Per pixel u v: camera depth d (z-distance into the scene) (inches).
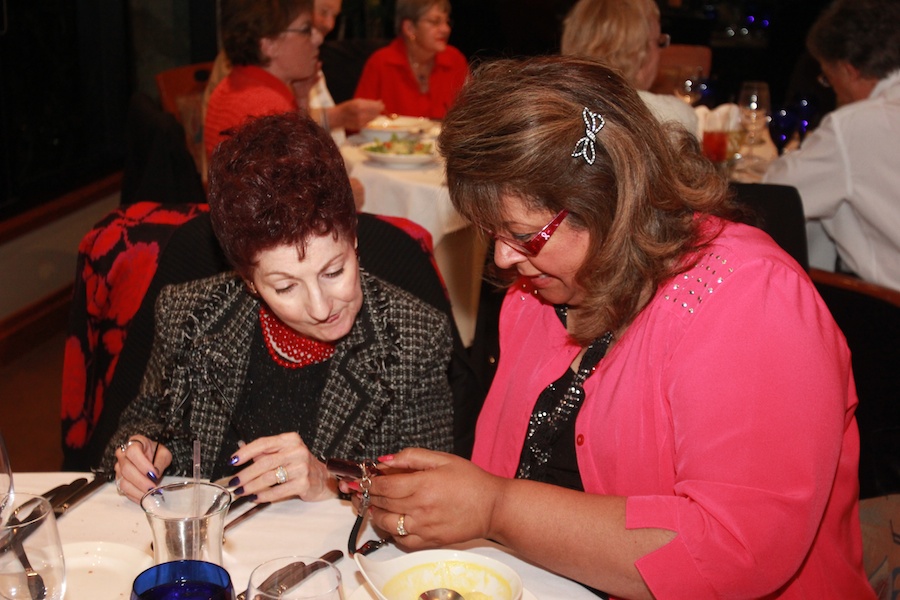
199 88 167.0
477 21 256.2
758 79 249.8
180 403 58.3
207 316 58.6
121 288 77.2
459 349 72.7
